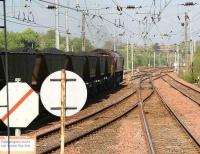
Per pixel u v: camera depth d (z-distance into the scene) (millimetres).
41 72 28375
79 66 38094
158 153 18078
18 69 24500
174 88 61125
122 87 64812
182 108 36062
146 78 87625
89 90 43531
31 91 10430
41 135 21156
